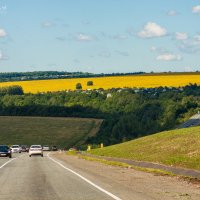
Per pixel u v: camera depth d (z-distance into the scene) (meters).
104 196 25.02
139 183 32.31
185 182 32.88
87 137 191.00
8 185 31.92
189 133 61.84
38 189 29.16
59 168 51.34
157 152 56.25
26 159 80.38
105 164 58.19
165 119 196.75
